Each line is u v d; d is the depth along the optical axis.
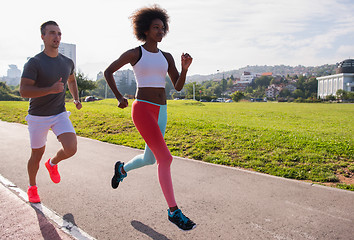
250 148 6.93
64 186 4.34
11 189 4.16
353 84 132.00
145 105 2.94
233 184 4.54
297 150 6.61
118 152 6.78
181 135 8.58
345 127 12.70
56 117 3.41
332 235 2.96
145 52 2.98
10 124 11.70
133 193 4.07
